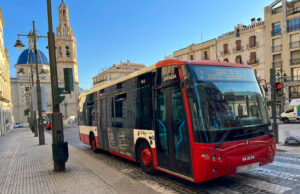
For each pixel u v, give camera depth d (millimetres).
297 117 26359
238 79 5527
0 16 33969
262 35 38219
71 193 5145
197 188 5355
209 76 5164
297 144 10047
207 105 4852
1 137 25578
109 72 79938
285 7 35594
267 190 5062
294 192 4902
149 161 6473
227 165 4734
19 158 10234
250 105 5445
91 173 6816
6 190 5660
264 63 38031
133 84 7254
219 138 4727
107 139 9297
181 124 5105
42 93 15203
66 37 70125
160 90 5910
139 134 6879
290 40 35375
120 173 6711
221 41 43594
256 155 5156
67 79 7348
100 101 9992
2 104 32062
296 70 35031
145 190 5164
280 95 10734
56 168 7230
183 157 5062
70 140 18031
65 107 70562
